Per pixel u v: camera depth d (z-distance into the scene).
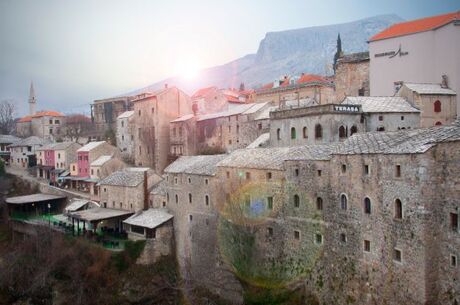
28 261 66.75
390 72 71.50
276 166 49.25
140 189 72.50
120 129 116.44
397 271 35.31
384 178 36.72
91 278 62.47
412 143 35.12
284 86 106.88
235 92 138.00
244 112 81.12
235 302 53.66
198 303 56.50
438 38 64.81
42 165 118.44
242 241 53.25
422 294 32.81
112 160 94.69
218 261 57.41
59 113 162.62
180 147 92.94
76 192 96.94
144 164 100.19
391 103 57.00
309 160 45.09
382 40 72.50
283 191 48.47
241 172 54.28
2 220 87.88
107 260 63.22
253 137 78.00
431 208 32.78
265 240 50.81
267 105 82.12
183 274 62.62
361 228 39.19
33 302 62.03
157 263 64.88
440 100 57.16
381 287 36.97
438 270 33.00
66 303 60.12
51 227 74.38
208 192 59.75
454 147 31.55
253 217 52.34
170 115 98.25
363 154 38.88
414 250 33.53
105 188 79.56
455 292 31.59
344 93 82.19
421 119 56.31
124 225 70.69
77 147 111.81
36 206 90.12
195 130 92.25
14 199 88.25
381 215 37.03
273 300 47.78
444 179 32.56
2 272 65.44
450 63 62.75
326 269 42.94
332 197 42.50
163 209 70.31
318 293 43.56
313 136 55.12
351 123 53.59
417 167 33.19
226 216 56.03
